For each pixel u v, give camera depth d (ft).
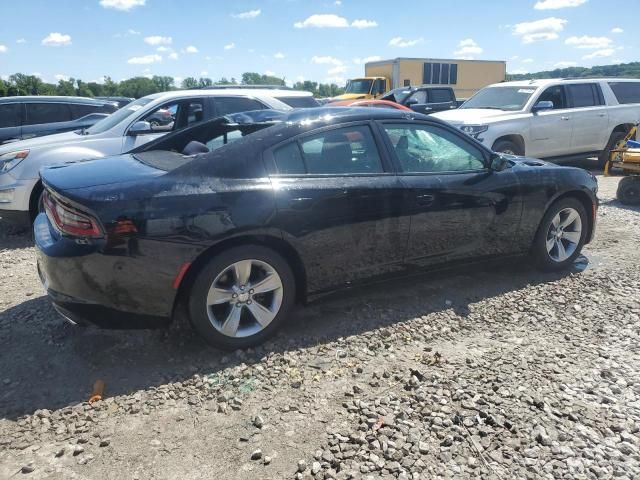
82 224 10.09
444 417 9.24
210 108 24.08
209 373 10.70
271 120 13.15
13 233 21.61
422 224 13.42
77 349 11.60
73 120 33.65
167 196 10.47
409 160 13.57
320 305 13.99
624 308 14.02
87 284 10.23
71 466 8.07
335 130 12.63
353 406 9.57
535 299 14.58
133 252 10.16
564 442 8.66
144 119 22.71
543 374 10.70
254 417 9.27
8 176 20.02
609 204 27.58
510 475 7.97
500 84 36.91
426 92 60.59
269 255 11.46
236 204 10.93
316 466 8.04
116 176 11.00
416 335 12.41
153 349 11.64
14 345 11.78
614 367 11.03
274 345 11.83
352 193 12.26
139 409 9.48
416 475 7.92
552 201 15.84
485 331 12.70
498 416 9.26
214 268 10.84
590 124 35.32
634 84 38.58
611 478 7.91
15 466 8.05
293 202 11.48
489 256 15.10
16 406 9.55
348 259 12.55
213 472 7.97
